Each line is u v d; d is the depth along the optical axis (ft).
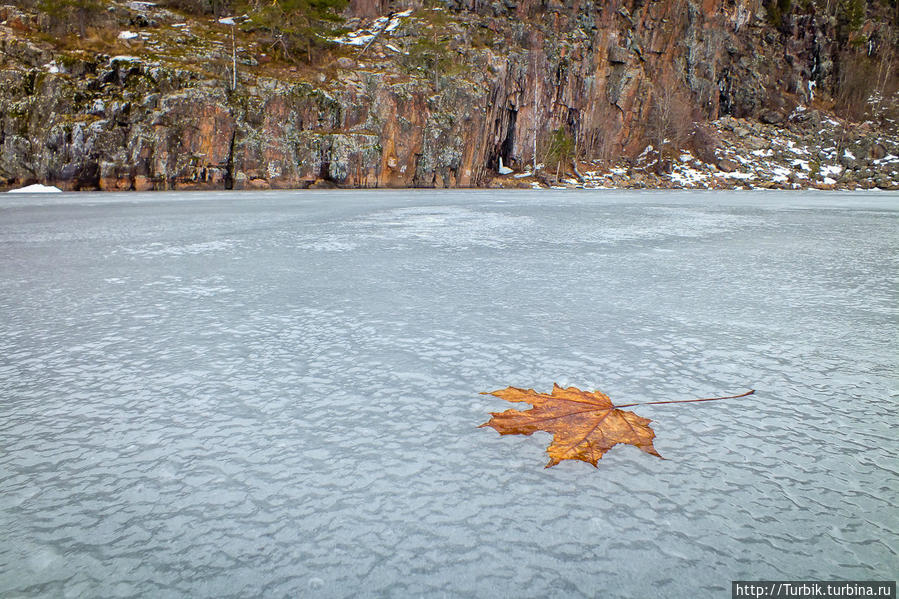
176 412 4.22
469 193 73.31
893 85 183.42
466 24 128.06
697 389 4.79
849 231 22.16
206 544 2.59
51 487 3.10
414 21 129.39
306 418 4.10
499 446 3.65
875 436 3.85
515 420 3.93
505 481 3.19
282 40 104.99
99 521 2.78
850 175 143.13
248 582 2.31
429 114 101.04
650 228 22.11
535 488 3.11
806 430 3.96
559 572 2.37
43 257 13.06
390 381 4.93
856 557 2.49
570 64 134.00
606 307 8.18
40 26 86.38
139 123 76.54
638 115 149.59
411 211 31.76
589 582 2.31
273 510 2.88
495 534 2.67
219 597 2.21
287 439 3.74
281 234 18.51
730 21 162.81
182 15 115.65
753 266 12.48
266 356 5.68
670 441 3.77
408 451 3.57
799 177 142.20
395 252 14.19
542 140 132.36
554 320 7.33
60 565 2.43
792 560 2.47
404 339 6.34
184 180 79.36
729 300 8.76
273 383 4.87
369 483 3.15
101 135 73.92
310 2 103.09
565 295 9.03
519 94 125.08
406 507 2.91
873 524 2.76
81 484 3.14
